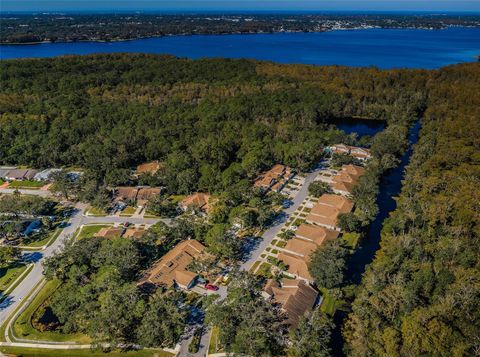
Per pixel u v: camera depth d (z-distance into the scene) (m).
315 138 160.88
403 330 62.34
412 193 112.06
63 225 109.12
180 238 99.81
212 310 69.38
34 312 78.50
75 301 75.75
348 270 89.12
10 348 69.94
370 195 113.19
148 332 66.62
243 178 129.62
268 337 65.69
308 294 77.31
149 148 147.25
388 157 141.38
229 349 66.69
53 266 86.25
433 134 156.00
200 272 86.81
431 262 82.94
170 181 124.81
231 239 92.38
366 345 62.88
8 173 138.25
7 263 92.94
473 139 143.75
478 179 113.12
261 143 149.25
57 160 145.62
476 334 60.88
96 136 155.88
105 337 67.56
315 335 64.38
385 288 73.19
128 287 74.12
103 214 114.25
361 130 197.25
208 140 147.12
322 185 122.81
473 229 90.44
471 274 74.06
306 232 99.06
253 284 78.00
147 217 112.75
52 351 69.25
